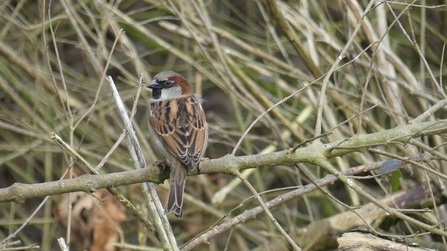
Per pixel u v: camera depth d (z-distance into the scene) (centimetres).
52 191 728
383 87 1070
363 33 1047
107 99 1285
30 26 1211
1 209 1312
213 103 1555
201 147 814
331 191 1320
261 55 1164
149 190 743
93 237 1062
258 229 1360
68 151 730
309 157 706
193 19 1159
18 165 1472
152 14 1459
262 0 1155
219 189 1350
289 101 1410
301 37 1284
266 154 722
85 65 1449
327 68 1195
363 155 1117
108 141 1249
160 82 887
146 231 1253
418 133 687
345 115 1102
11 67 1334
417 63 1376
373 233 746
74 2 1430
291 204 1438
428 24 1306
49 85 1281
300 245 1026
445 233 666
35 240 1430
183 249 791
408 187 1092
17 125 1393
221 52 1115
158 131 823
